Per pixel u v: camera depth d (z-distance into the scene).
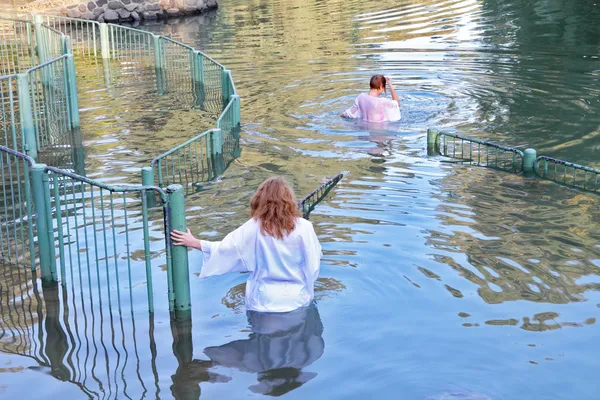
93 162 9.73
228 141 10.57
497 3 23.44
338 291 5.92
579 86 13.13
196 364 4.99
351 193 8.23
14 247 7.02
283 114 11.98
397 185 8.49
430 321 5.43
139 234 7.16
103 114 12.34
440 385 4.64
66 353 5.16
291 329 5.39
